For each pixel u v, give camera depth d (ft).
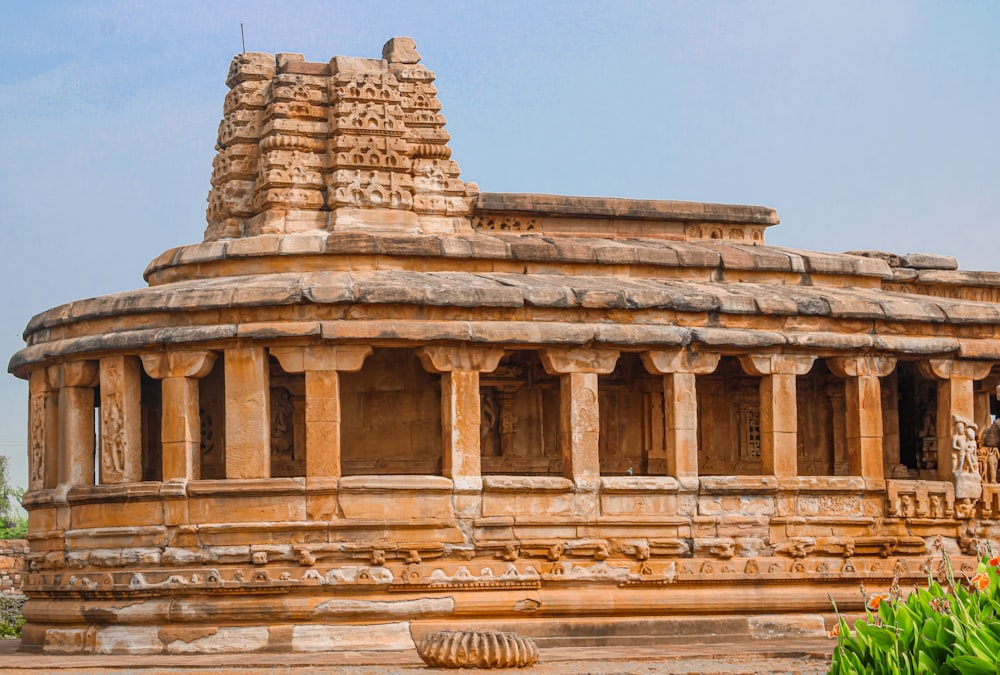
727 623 110.83
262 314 106.63
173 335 107.34
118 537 108.17
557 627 107.24
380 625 104.32
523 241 118.42
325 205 120.16
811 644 105.70
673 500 111.45
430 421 115.75
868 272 127.65
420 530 105.70
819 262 124.88
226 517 105.70
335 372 106.11
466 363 107.86
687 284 118.11
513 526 107.55
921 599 62.34
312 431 105.91
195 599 104.47
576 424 109.81
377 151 120.26
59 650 108.06
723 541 111.34
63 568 110.63
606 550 108.99
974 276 135.33
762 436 115.14
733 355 115.03
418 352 107.86
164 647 104.27
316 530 104.88
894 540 115.75
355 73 121.49
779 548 113.09
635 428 122.62
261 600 103.76
